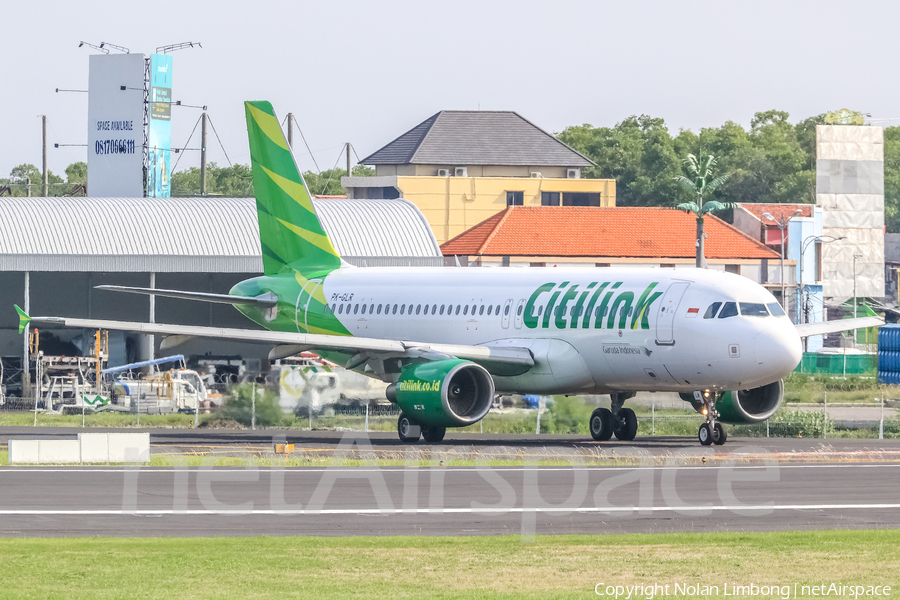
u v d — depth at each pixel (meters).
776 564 72.06
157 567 69.88
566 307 158.00
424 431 160.38
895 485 111.00
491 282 171.38
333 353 191.38
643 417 196.38
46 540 78.81
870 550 76.62
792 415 188.50
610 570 70.12
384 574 68.50
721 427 152.88
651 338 147.25
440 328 172.88
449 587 65.44
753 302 144.00
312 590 64.44
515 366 159.75
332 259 194.88
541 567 70.81
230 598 62.47
